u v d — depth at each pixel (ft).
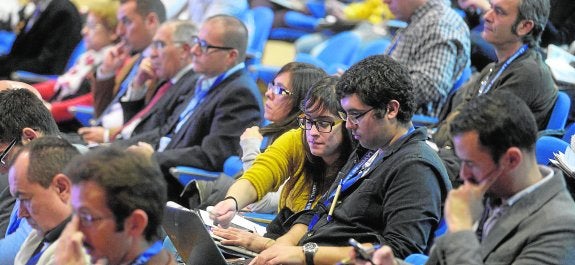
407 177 18.53
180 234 18.78
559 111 24.66
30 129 20.58
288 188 21.59
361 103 18.69
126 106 32.45
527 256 14.90
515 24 24.72
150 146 28.04
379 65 18.81
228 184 23.99
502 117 14.76
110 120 33.71
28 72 41.27
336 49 36.22
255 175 21.54
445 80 28.22
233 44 28.99
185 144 29.04
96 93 34.40
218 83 29.14
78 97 37.14
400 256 18.15
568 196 15.30
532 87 24.35
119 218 14.02
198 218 17.90
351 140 20.70
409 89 18.86
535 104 24.44
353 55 35.63
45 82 38.24
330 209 19.40
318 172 21.30
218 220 20.93
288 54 41.34
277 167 21.62
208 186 24.02
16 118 20.61
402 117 18.94
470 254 14.55
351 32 36.78
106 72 34.30
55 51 41.63
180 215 18.40
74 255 13.97
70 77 37.37
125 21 34.53
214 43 28.84
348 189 19.43
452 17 28.76
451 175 22.84
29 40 41.65
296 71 22.88
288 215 21.35
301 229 20.30
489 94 15.12
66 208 16.51
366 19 41.37
